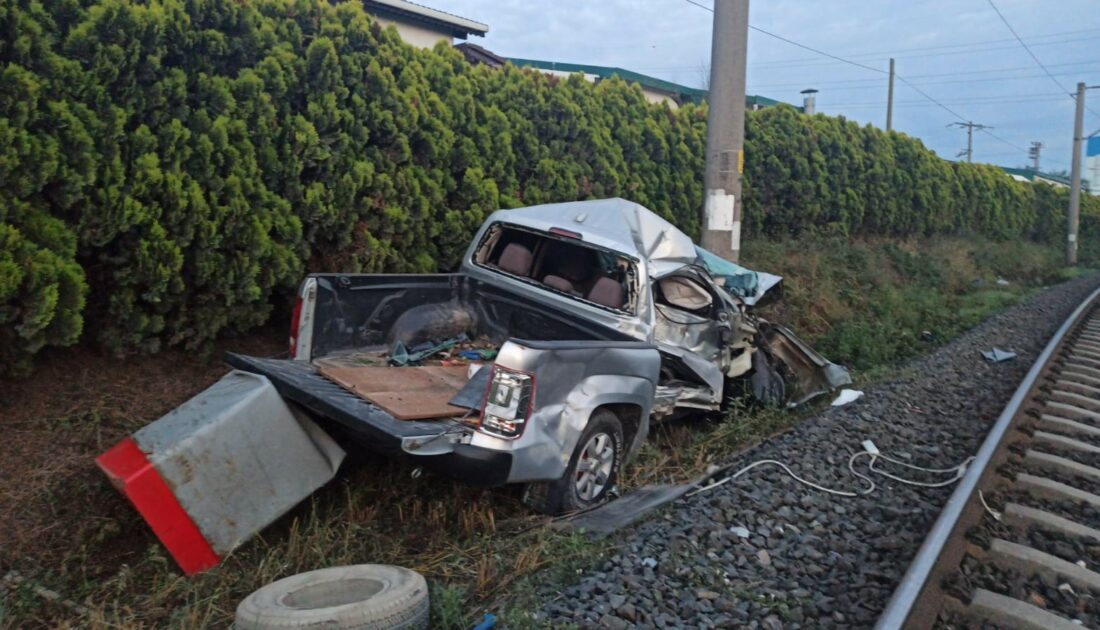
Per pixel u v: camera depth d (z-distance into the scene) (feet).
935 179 81.76
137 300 21.49
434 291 22.70
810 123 61.87
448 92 30.07
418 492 18.56
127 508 16.60
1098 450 23.45
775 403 28.07
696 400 25.14
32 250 17.93
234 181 22.13
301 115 24.27
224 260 22.21
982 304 61.31
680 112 46.06
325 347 19.85
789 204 58.03
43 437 18.56
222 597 13.99
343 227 25.76
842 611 14.14
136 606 13.89
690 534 16.89
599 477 19.08
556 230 23.06
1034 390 30.58
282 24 24.67
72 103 19.21
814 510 19.06
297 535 15.65
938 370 36.78
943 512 16.88
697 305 25.81
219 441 14.69
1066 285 90.89
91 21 19.57
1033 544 16.58
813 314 42.55
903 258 63.16
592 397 17.85
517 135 33.50
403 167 27.78
